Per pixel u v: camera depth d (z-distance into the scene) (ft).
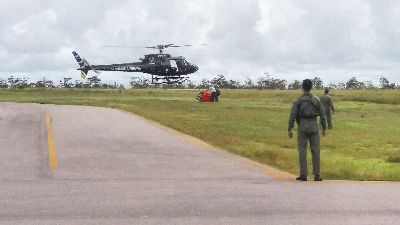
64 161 57.06
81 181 45.27
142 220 31.01
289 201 37.14
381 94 342.23
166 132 89.66
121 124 101.60
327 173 52.95
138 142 75.31
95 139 77.61
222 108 174.60
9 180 45.37
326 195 39.86
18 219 30.91
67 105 169.58
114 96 302.66
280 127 107.24
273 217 32.07
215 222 30.71
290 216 32.37
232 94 352.49
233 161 60.18
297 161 60.59
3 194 38.86
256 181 47.06
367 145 81.20
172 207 34.65
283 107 190.19
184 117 127.13
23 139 76.48
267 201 37.04
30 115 119.85
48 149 66.49
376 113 171.73
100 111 138.00
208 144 76.43
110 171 51.21
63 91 393.09
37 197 37.76
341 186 44.83
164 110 154.81
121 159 59.36
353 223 30.68
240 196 38.93
